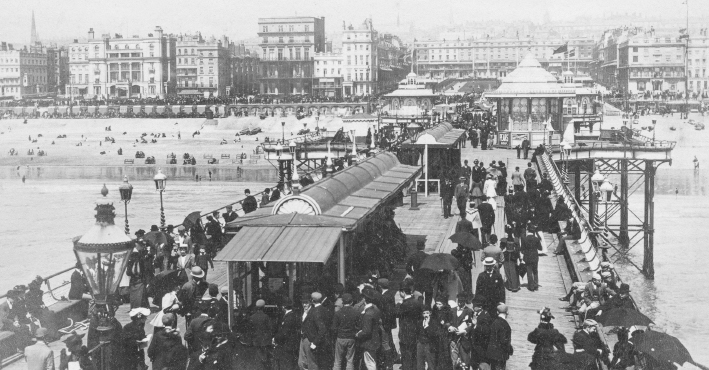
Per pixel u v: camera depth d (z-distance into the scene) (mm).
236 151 147500
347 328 17422
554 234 40094
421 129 67688
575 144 62344
